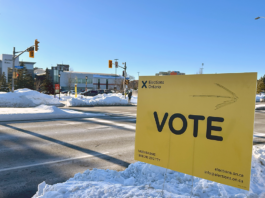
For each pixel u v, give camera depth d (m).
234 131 2.16
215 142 2.27
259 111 22.70
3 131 8.62
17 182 4.09
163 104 2.65
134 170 4.29
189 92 2.45
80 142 7.32
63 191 3.05
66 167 4.95
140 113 2.83
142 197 2.80
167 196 2.84
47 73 66.75
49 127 9.84
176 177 3.80
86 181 3.64
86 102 24.48
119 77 95.94
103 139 7.87
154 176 3.88
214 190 3.26
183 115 2.49
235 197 3.03
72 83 81.12
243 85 2.12
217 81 2.27
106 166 5.10
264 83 63.47
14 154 5.77
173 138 2.56
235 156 2.15
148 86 2.77
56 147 6.59
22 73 54.22
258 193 3.27
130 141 7.68
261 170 4.13
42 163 5.16
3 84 53.56
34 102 22.55
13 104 20.09
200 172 2.35
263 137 9.21
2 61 71.12
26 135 8.05
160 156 2.65
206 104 2.34
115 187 3.12
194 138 2.41
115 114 16.08
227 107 2.21
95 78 88.75
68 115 13.78
